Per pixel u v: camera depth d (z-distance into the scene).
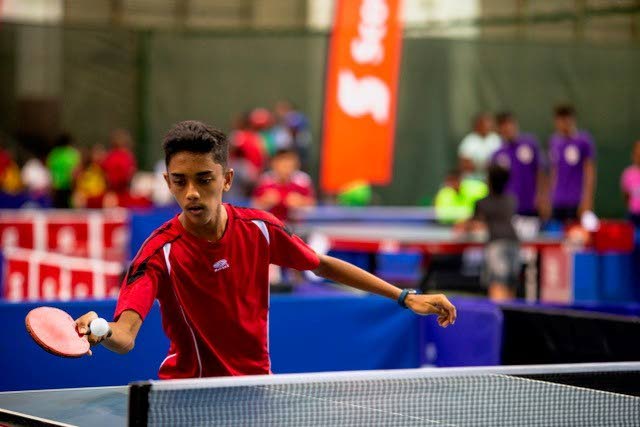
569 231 16.62
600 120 29.38
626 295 18.58
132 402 4.32
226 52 30.98
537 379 5.86
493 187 15.36
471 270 19.95
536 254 17.33
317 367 9.80
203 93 30.98
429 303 5.38
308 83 30.98
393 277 20.39
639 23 28.61
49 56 31.12
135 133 30.95
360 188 27.73
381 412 5.12
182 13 30.83
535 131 29.64
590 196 20.58
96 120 31.19
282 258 5.36
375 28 21.64
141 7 30.78
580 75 29.39
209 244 5.06
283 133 28.27
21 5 30.86
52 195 28.88
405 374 4.94
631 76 29.22
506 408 5.27
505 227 15.24
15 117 31.19
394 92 21.72
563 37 29.23
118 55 30.98
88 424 4.93
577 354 8.59
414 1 30.00
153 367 9.04
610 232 16.53
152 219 18.58
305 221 21.83
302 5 30.89
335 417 4.95
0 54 30.95
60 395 5.72
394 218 22.20
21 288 15.04
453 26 27.09
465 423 4.97
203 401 4.82
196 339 5.19
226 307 5.14
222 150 4.91
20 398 5.64
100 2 30.75
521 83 29.62
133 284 4.89
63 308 8.93
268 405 5.09
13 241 19.98
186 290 5.09
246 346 5.24
